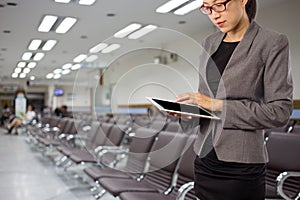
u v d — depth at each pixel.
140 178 3.21
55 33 9.18
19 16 7.54
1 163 6.73
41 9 7.05
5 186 4.77
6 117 22.05
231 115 1.31
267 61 1.31
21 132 15.02
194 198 2.57
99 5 6.80
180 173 2.85
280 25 6.81
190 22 7.78
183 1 6.53
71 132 6.33
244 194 1.36
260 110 1.27
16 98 18.97
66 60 13.83
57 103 23.70
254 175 1.36
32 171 5.87
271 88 1.30
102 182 3.04
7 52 12.07
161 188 2.96
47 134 8.57
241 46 1.36
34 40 10.09
